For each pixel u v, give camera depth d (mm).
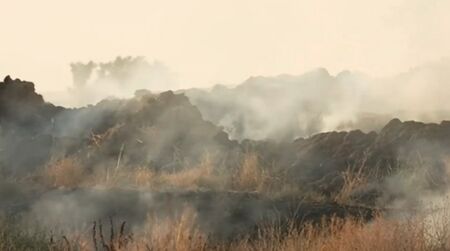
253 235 35406
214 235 35094
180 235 26984
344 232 29406
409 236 27516
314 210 39000
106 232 36281
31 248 29297
